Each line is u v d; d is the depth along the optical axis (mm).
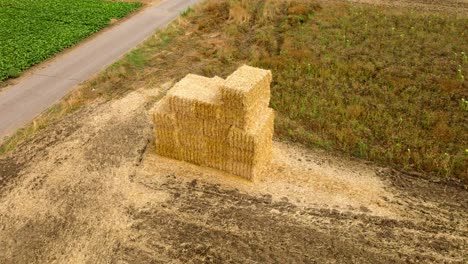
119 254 11125
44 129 16109
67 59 21672
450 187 13430
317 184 13469
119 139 15547
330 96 17672
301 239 11539
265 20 25766
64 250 11242
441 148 14805
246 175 13508
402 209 12570
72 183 13477
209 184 13445
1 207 12516
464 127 15773
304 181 13602
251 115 12672
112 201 12797
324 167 14211
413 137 15203
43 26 24938
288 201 12805
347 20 25141
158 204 12688
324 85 18625
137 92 18594
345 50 21719
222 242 11461
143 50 22531
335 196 13016
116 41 23891
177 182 13531
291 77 19219
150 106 17547
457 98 17500
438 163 14133
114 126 16266
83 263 10883
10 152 14836
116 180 13602
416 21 24953
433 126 15875
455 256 11133
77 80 19688
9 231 11781
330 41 22750
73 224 12008
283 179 13672
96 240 11531
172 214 12344
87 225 11969
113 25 26156
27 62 20766
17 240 11523
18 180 13555
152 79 19672
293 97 17656
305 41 22844
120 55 22219
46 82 19438
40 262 10922
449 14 26266
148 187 13328
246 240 11516
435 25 24328
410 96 17625
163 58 21828
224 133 12969
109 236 11648
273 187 13336
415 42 22359
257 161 13234
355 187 13359
